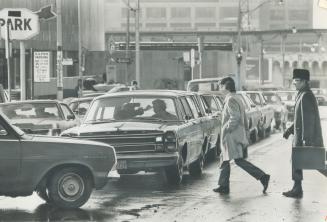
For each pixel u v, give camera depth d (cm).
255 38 14525
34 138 1189
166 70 6109
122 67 6191
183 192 1403
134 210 1187
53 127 1831
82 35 7900
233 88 1419
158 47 8050
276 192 1398
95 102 1588
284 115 3638
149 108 1562
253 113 2692
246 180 1584
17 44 6216
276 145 2595
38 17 2959
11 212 1178
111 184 1533
